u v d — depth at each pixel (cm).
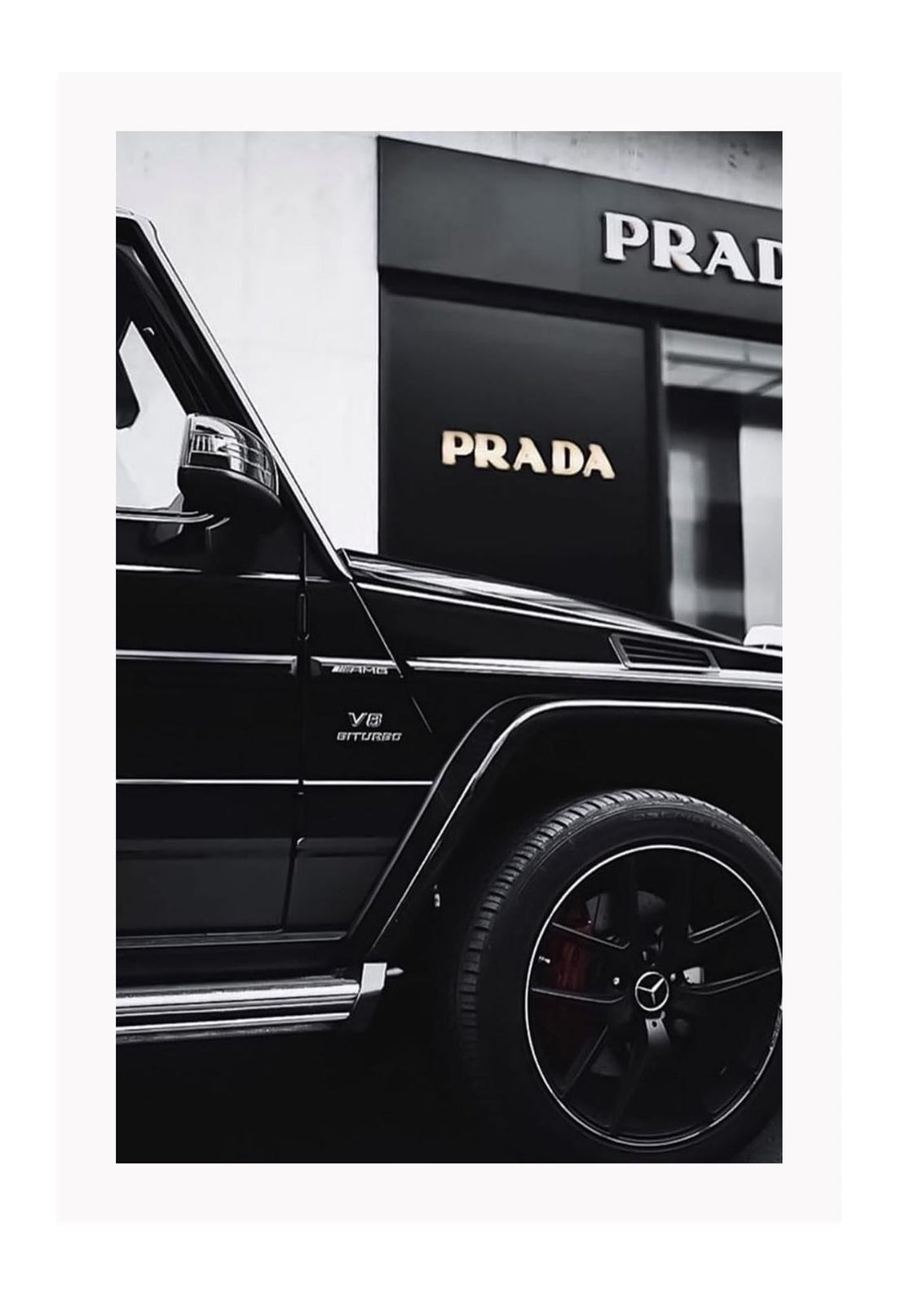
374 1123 217
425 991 196
